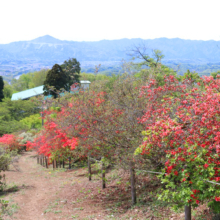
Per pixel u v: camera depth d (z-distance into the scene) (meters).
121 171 13.23
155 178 10.26
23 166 28.42
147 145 6.02
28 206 11.51
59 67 48.03
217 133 4.88
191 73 11.20
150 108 7.36
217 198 4.79
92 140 10.09
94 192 11.92
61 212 9.88
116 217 8.22
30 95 79.81
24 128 51.69
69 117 10.85
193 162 5.34
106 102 10.73
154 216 7.41
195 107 5.36
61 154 21.33
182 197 5.45
